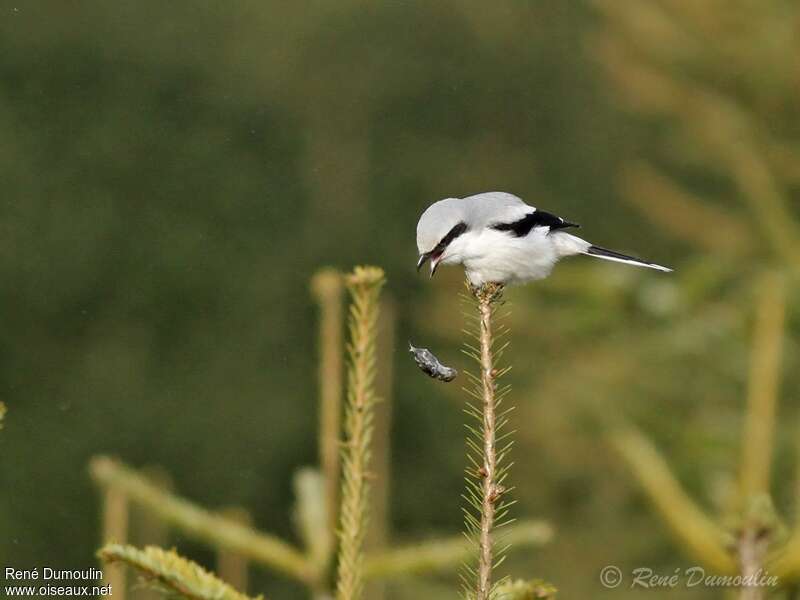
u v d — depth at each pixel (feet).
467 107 89.45
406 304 75.61
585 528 43.88
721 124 53.26
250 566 54.54
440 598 28.91
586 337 48.14
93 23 84.74
